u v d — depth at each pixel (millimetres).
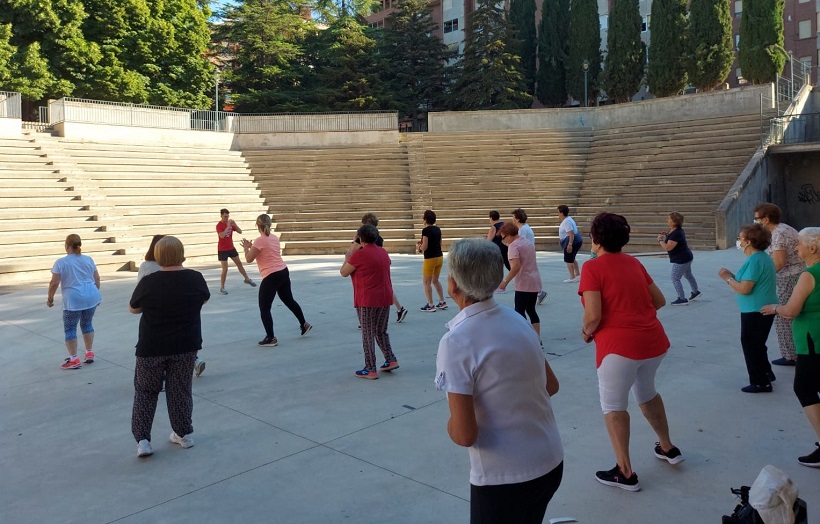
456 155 27156
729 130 24094
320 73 44500
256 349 8625
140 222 20094
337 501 4258
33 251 16938
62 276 7820
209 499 4340
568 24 40625
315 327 9992
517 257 7973
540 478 2592
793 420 5500
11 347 9195
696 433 5273
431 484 4484
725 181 21734
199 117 28141
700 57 30969
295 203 24594
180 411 5230
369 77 41062
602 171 25375
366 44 41906
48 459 5113
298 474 4703
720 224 18953
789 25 48281
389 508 4141
